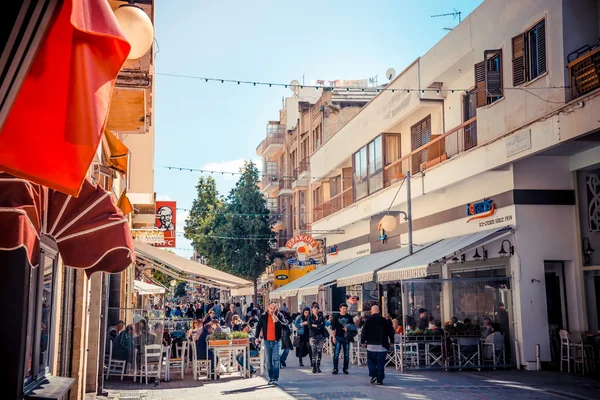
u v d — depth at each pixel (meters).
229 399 13.09
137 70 8.98
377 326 15.03
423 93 22.61
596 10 15.30
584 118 14.16
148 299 48.12
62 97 2.83
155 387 15.40
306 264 36.91
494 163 17.64
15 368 5.49
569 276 17.59
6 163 2.85
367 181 28.62
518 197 17.50
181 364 17.02
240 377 17.33
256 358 18.11
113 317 19.94
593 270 17.20
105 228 5.34
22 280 5.57
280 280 43.59
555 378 15.30
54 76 2.81
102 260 6.07
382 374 14.97
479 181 19.44
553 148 16.28
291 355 25.50
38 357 6.79
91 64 2.79
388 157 26.52
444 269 21.58
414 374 16.89
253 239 49.50
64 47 2.79
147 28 4.84
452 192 21.23
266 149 56.91
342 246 34.66
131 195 23.41
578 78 14.65
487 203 18.70
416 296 20.16
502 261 18.11
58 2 2.53
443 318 19.31
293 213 49.94
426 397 12.73
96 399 12.97
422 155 24.05
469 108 20.92
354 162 30.55
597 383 14.33
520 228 17.42
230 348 17.17
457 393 13.19
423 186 22.14
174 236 30.62
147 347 16.00
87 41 2.79
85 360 11.33
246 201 50.34
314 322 18.28
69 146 2.85
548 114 15.27
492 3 17.88
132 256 5.80
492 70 17.64
